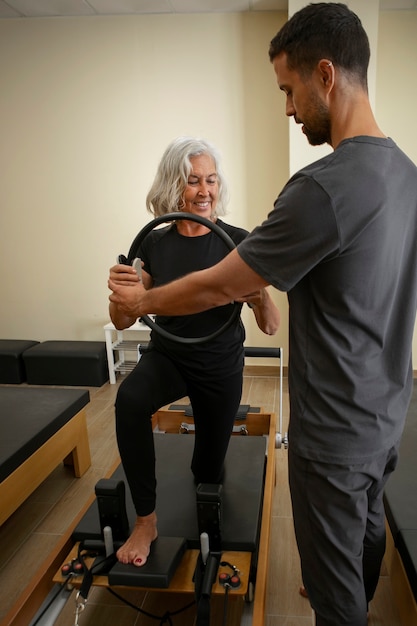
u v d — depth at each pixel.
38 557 1.88
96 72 3.71
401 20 3.38
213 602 1.61
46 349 3.85
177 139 1.36
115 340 4.16
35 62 3.75
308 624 1.54
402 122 3.55
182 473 1.75
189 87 3.66
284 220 0.89
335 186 0.85
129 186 3.90
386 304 0.96
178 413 2.36
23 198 4.04
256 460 1.81
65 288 4.20
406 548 1.31
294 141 3.41
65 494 2.32
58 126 3.85
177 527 1.45
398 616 1.55
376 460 1.03
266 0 3.31
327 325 0.98
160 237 1.48
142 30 3.61
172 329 1.44
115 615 1.58
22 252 4.16
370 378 0.99
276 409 3.28
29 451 1.95
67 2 3.39
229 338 1.46
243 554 1.33
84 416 2.50
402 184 0.93
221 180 1.43
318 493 1.04
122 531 1.38
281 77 1.00
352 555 1.06
